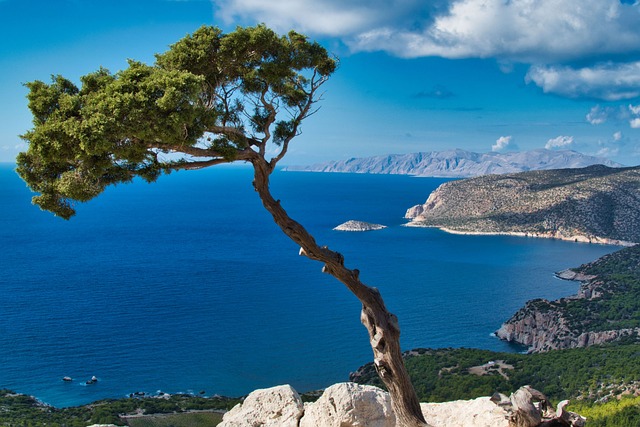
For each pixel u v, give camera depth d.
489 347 116.19
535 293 160.50
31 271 173.88
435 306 144.75
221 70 12.78
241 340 113.44
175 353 105.00
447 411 14.59
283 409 14.07
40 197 12.34
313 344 111.50
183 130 11.02
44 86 11.54
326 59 13.77
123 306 136.38
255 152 12.86
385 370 12.57
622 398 60.28
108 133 10.33
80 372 94.12
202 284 162.88
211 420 62.06
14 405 71.31
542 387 72.06
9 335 111.38
